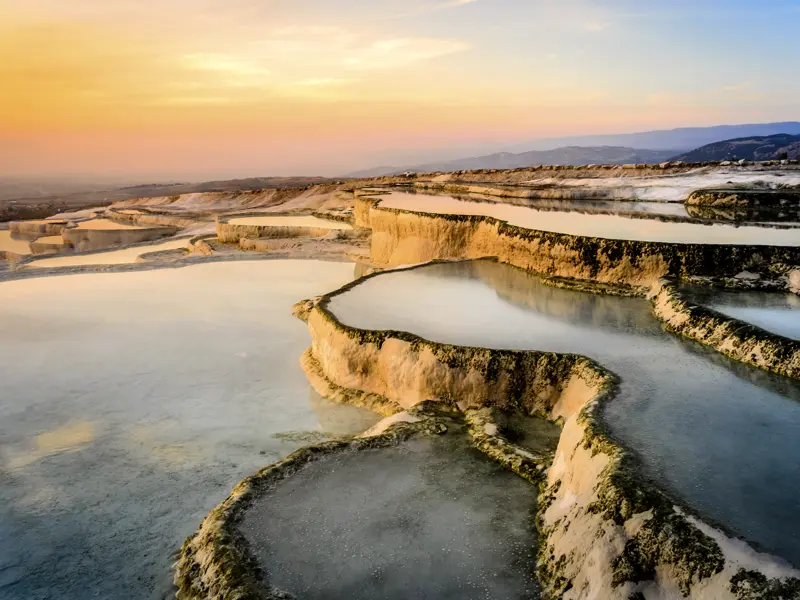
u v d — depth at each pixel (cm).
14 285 1778
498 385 836
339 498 630
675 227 1424
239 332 1355
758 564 400
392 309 1070
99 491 772
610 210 1834
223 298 1636
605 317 1000
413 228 1714
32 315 1484
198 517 712
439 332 945
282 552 547
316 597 494
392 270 1359
